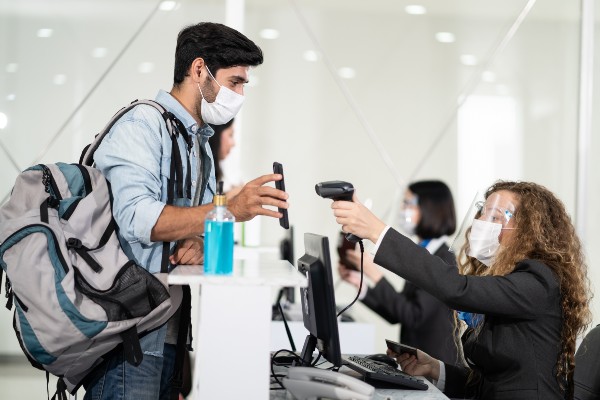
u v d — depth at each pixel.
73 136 4.12
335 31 4.48
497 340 1.87
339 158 4.50
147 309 1.68
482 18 4.43
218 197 1.52
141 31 4.18
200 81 1.87
